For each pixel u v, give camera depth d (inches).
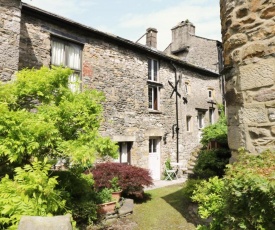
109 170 303.9
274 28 120.9
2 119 128.8
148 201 316.2
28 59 283.4
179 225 230.2
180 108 518.6
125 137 399.2
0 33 221.0
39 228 62.8
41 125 133.2
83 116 163.5
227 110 149.1
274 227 83.9
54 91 174.9
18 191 97.3
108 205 246.5
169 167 478.3
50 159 164.6
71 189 183.9
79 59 347.3
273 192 79.1
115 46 395.9
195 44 680.4
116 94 391.2
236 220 94.1
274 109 118.0
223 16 154.9
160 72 482.6
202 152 409.1
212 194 155.9
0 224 89.0
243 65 133.4
